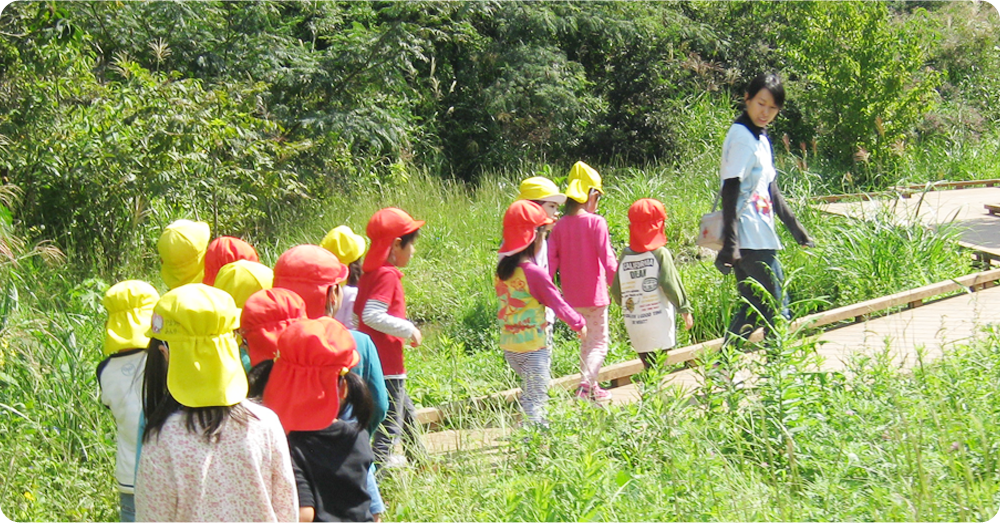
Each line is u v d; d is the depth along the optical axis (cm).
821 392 509
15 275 733
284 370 326
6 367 562
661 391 488
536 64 1761
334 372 327
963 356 538
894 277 912
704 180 1411
